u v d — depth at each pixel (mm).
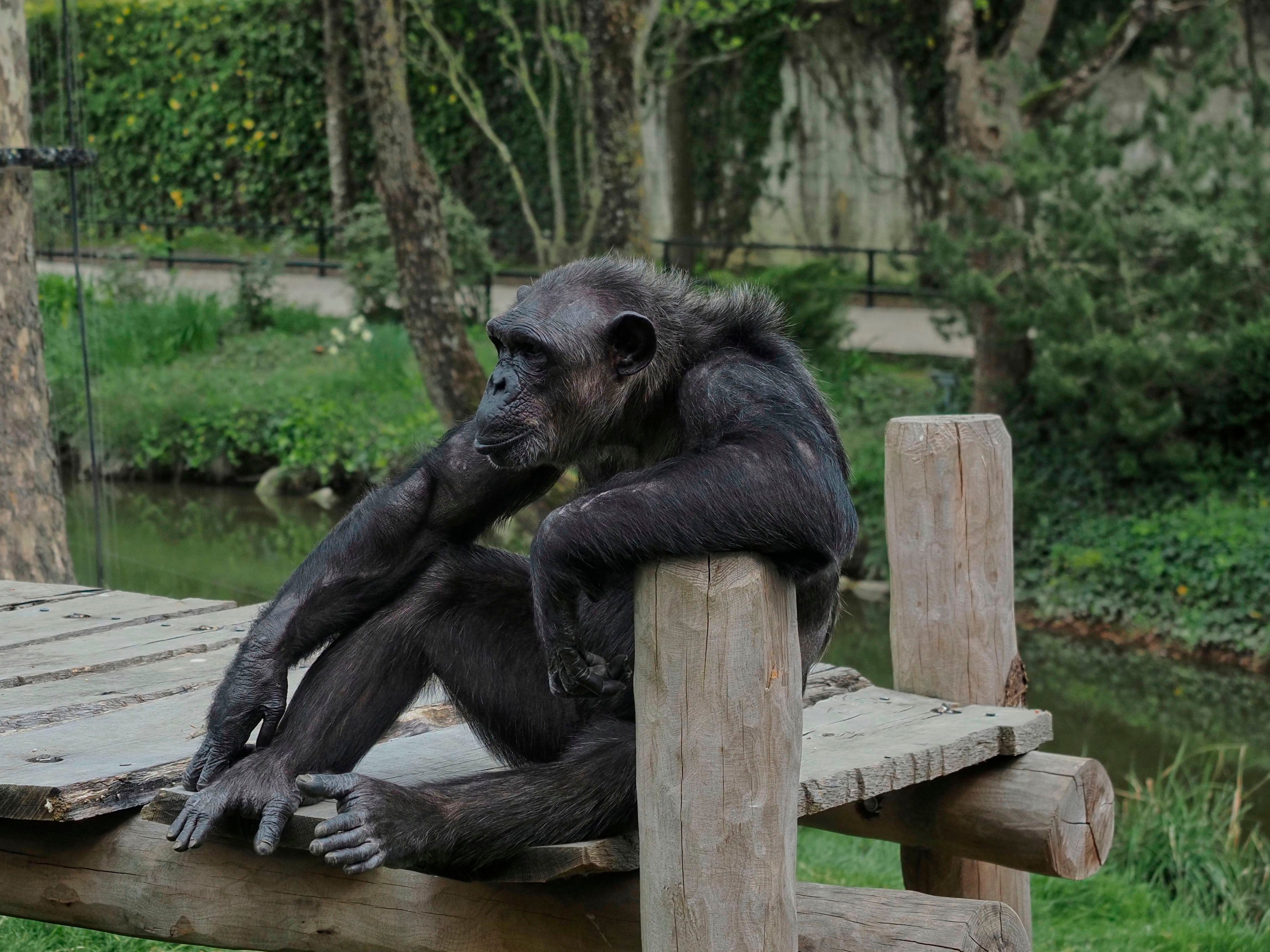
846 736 5285
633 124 16469
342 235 29406
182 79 35531
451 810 3789
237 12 34812
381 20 15125
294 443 22344
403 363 24656
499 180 33531
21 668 5832
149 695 5500
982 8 21594
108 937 6664
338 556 4355
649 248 16938
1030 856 5461
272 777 3965
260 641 4254
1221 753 12742
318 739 4094
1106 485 18781
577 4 20969
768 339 4293
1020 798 5488
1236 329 17328
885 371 24438
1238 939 8820
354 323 24375
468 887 4023
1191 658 16531
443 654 4332
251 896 4164
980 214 19219
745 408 3932
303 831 3836
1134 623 17250
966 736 5277
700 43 30812
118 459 22844
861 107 30359
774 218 31516
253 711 4188
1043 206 18141
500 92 33000
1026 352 19812
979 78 19859
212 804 3865
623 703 4277
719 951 3551
